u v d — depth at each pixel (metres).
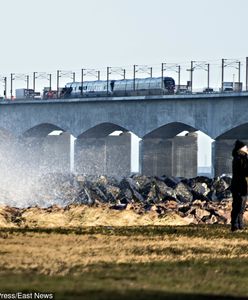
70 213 63.06
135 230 55.09
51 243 46.06
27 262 39.62
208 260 42.81
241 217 58.03
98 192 131.25
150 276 36.94
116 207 70.94
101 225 61.31
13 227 56.59
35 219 60.91
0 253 42.06
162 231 54.84
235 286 35.25
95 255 42.53
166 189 146.00
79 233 51.50
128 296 31.42
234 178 57.94
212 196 148.75
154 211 70.62
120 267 39.31
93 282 34.88
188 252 45.22
